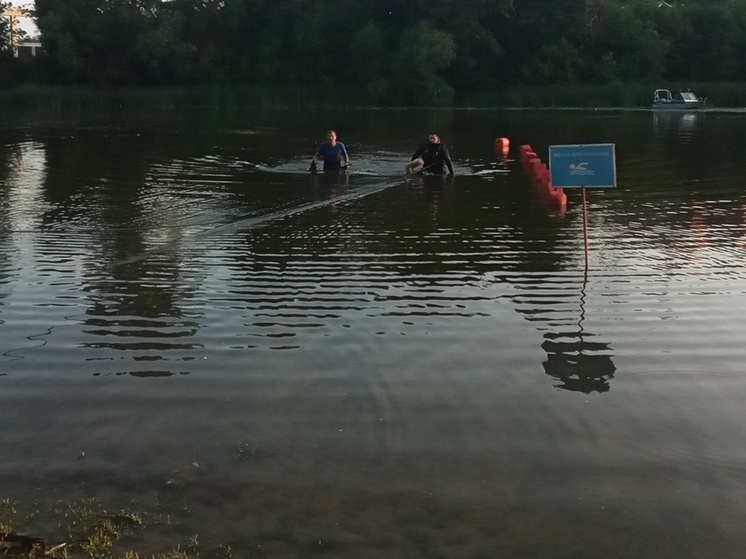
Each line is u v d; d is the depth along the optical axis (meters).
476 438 4.75
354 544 3.76
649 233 10.55
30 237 10.13
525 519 3.96
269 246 9.70
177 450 4.62
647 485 4.26
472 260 9.02
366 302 7.37
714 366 5.80
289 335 6.46
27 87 59.53
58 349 6.16
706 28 63.41
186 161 19.45
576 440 4.73
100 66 62.84
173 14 64.81
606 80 61.22
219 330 6.59
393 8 63.94
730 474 4.36
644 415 5.04
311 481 4.29
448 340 6.34
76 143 24.45
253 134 28.94
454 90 60.12
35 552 3.69
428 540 3.79
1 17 61.72
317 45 64.00
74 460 4.52
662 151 21.92
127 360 5.94
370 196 13.85
